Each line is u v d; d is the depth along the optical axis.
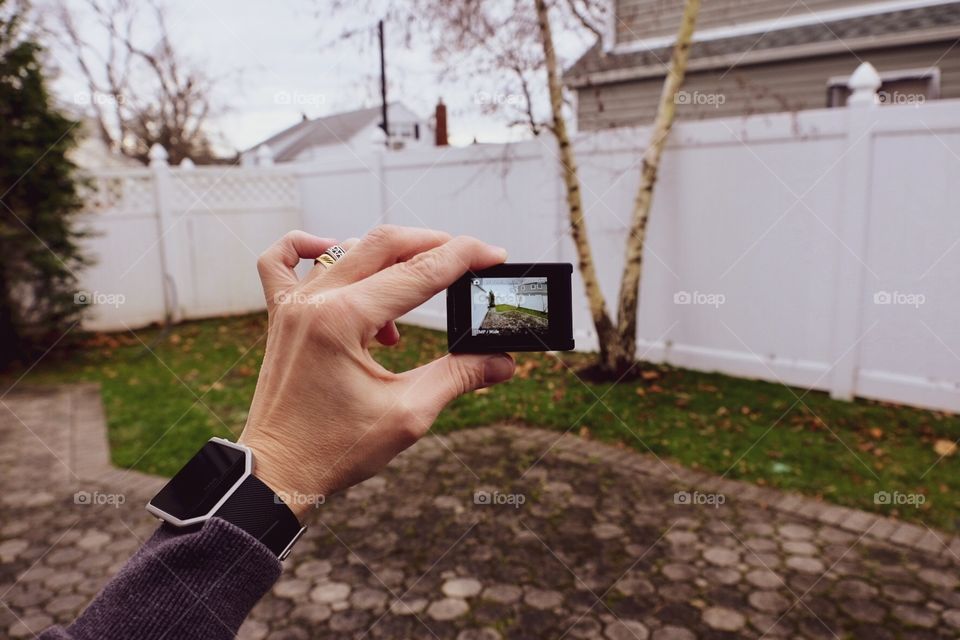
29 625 2.57
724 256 4.96
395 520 3.25
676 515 3.22
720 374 5.07
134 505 3.51
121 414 4.92
